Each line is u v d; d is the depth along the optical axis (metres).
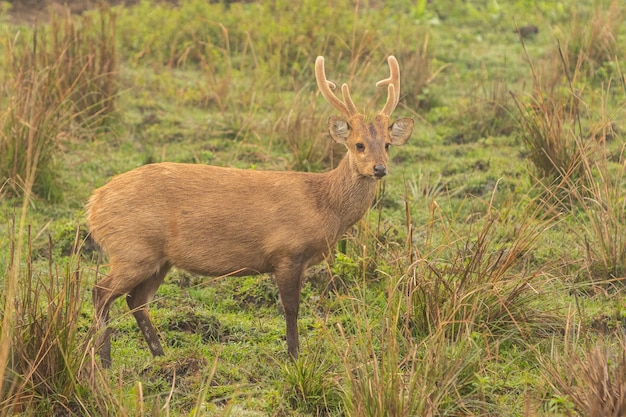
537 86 14.62
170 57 20.19
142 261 9.42
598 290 11.09
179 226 9.47
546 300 10.55
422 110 17.80
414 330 9.94
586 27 19.59
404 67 18.41
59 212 13.31
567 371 8.79
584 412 8.18
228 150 15.84
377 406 8.05
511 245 11.24
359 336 9.00
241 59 20.09
